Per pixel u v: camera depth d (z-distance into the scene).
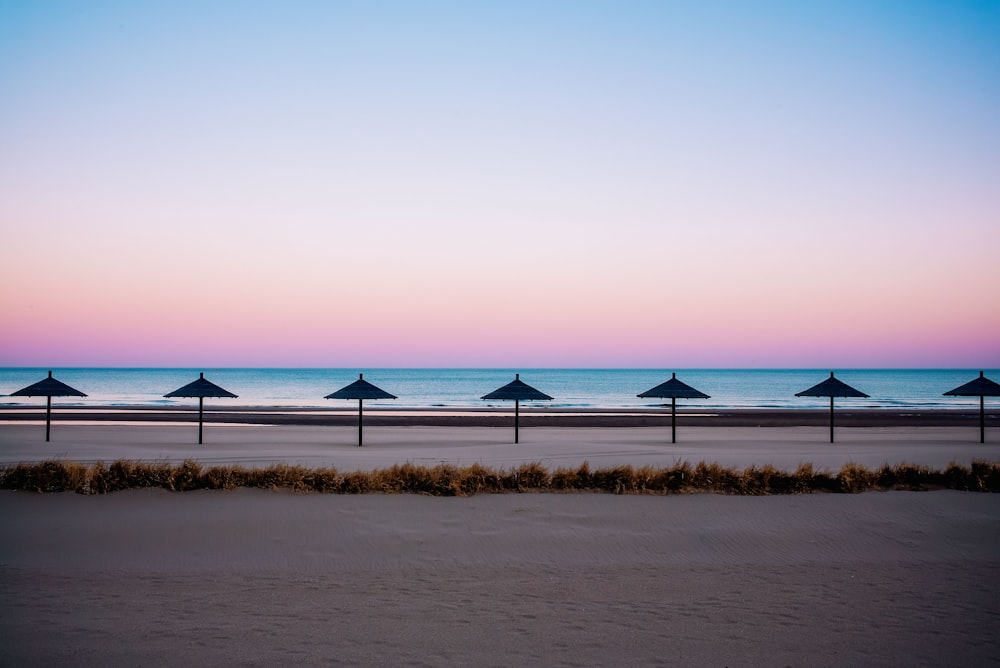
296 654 6.43
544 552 9.92
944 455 22.08
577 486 13.62
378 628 7.12
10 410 50.47
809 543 10.41
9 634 6.84
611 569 9.25
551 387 131.25
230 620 7.29
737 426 38.88
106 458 20.22
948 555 9.95
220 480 13.03
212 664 6.19
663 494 13.23
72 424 36.66
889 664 6.40
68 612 7.47
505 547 10.10
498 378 183.00
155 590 8.23
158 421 40.25
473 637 6.90
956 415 48.69
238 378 180.12
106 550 9.70
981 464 14.63
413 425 38.16
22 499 12.04
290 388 116.12
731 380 169.38
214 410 51.38
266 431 32.78
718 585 8.64
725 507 12.22
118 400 77.12
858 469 14.59
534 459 20.36
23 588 8.23
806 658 6.51
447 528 10.91
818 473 14.40
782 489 13.57
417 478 13.30
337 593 8.21
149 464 14.77
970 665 6.39
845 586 8.63
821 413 51.03
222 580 8.63
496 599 8.06
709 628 7.22
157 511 11.48
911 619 7.53
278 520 11.09
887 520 11.53
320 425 37.66
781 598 8.18
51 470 12.95
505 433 32.72
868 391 114.12
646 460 20.11
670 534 10.75
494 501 12.48
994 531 11.02
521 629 7.13
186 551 9.73
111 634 6.87
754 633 7.10
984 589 8.55
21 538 10.11
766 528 11.07
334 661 6.28
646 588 8.51
